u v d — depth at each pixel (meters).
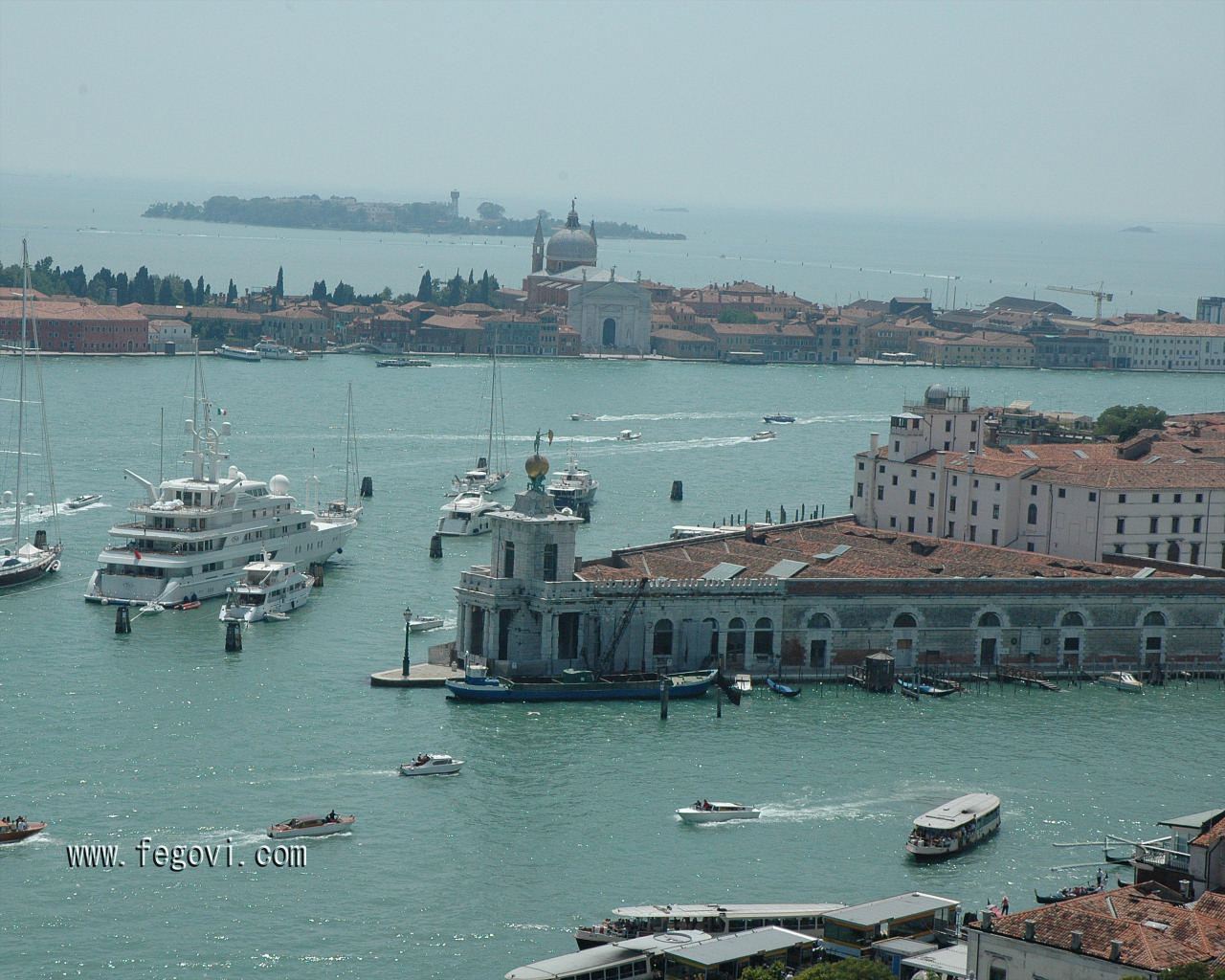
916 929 188.75
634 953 182.88
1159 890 178.00
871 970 165.00
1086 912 160.25
